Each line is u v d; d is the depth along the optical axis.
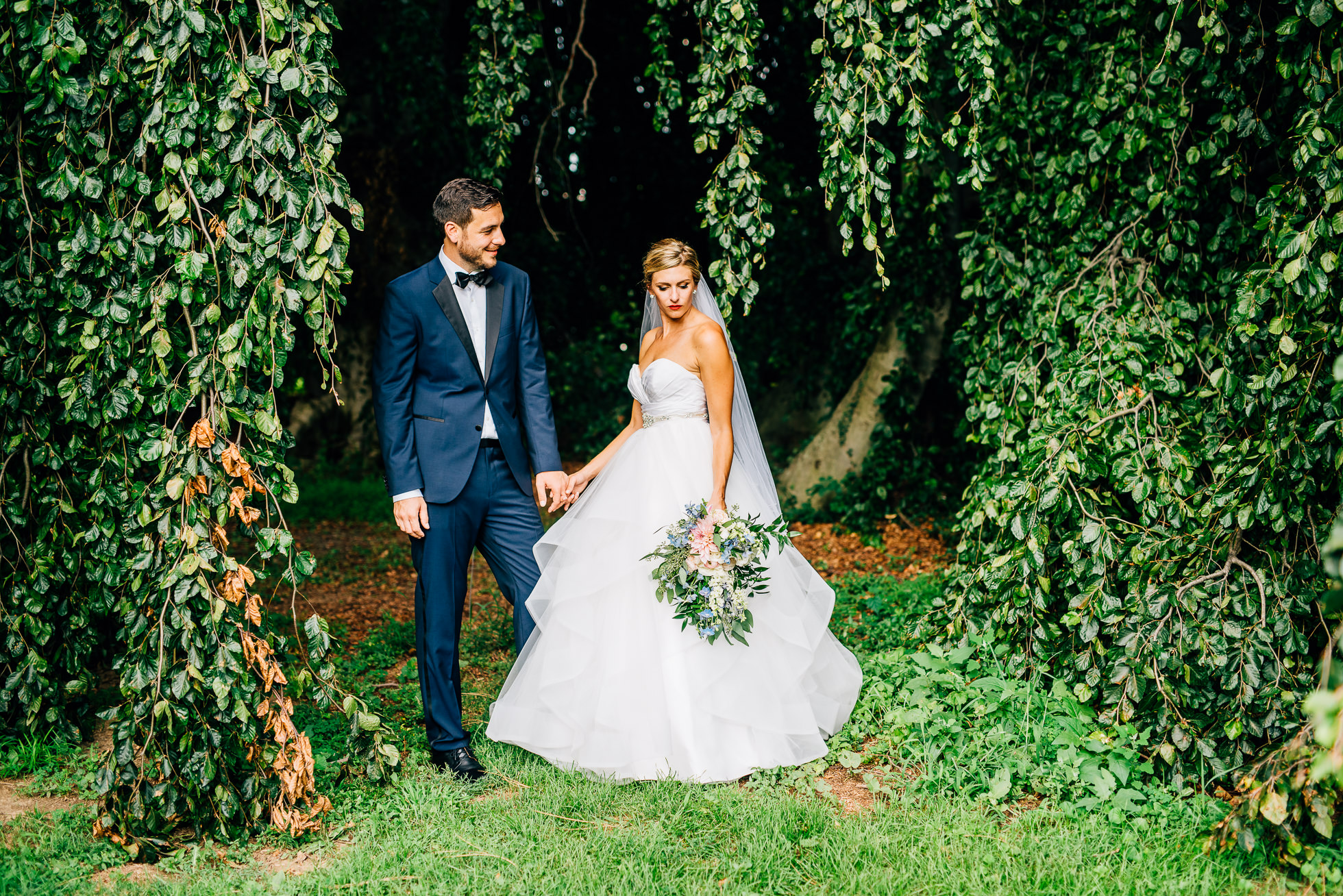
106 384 2.93
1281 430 2.93
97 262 2.78
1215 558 3.16
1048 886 2.45
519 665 3.40
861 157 3.17
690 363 3.32
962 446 8.02
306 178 2.64
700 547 3.06
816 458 8.19
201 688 2.67
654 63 3.97
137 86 2.65
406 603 5.86
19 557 3.27
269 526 2.78
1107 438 3.41
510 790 3.09
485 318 3.19
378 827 2.79
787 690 3.24
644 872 2.49
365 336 10.23
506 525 3.31
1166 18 3.45
